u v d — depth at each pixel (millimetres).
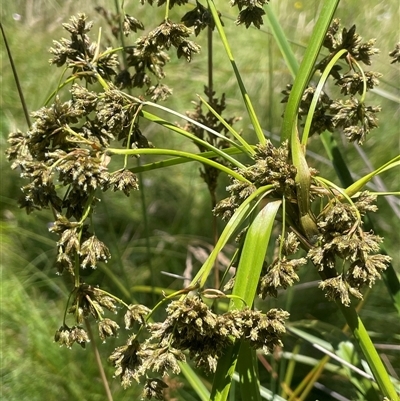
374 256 172
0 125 593
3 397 408
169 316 159
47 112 189
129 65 234
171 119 585
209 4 215
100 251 183
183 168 587
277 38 278
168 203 574
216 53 635
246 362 196
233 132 208
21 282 498
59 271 190
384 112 559
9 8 667
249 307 169
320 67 224
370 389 281
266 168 186
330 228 177
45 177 176
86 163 175
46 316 473
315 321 358
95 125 201
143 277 492
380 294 463
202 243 504
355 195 194
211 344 162
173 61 618
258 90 602
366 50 217
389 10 618
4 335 445
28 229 560
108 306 191
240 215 172
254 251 182
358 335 198
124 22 229
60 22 643
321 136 281
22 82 623
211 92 269
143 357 174
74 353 435
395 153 544
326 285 175
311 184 197
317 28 184
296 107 189
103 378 286
